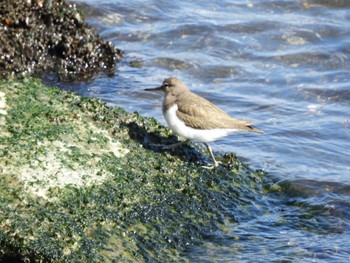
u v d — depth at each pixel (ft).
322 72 67.67
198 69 67.26
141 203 39.68
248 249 39.96
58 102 45.62
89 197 38.47
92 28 67.26
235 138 55.57
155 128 47.11
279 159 52.60
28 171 38.65
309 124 58.70
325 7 77.92
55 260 34.63
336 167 51.98
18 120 42.52
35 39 62.80
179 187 42.24
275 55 69.92
